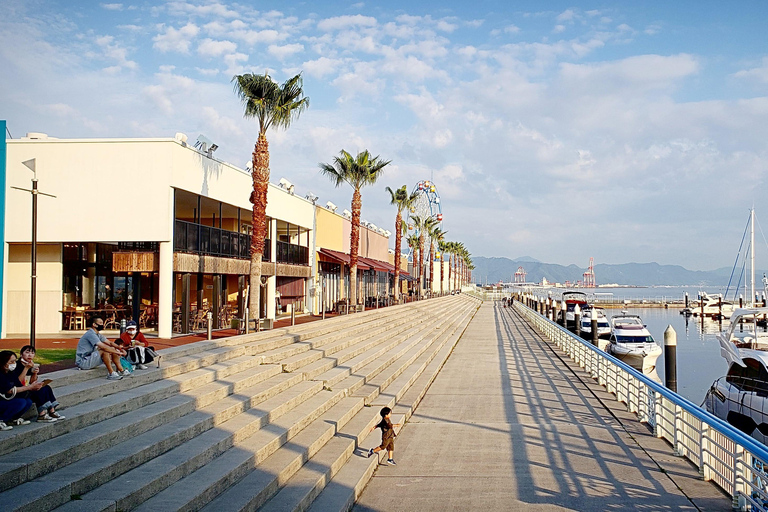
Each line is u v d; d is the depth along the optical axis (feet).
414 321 129.90
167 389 35.14
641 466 35.42
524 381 69.36
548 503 29.60
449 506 29.66
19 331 74.69
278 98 76.59
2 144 70.33
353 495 30.30
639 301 453.99
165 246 69.00
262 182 76.69
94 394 31.19
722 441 31.19
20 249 75.05
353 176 126.41
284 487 29.01
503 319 192.65
